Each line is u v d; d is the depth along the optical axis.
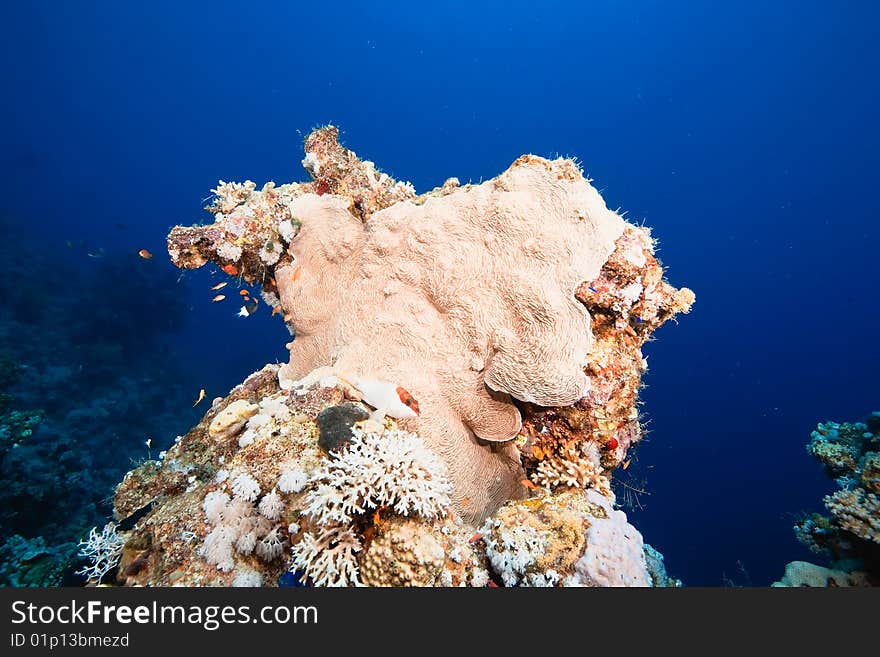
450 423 1.06
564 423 1.03
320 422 0.98
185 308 5.70
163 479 1.15
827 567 1.12
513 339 1.01
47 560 1.60
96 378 3.81
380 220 1.14
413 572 0.84
